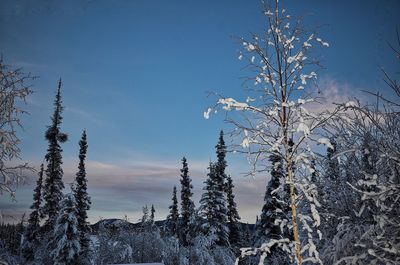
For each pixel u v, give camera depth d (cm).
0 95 1171
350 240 800
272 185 2355
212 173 3459
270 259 1828
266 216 2545
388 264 625
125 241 3148
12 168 1177
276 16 672
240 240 3962
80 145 3362
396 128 772
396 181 725
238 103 639
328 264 829
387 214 711
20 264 1781
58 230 2517
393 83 696
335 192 922
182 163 4306
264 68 676
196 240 2828
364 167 847
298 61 651
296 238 612
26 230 2980
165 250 2983
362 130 802
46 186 3178
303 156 613
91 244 3105
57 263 2422
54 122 3328
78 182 3244
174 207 4631
